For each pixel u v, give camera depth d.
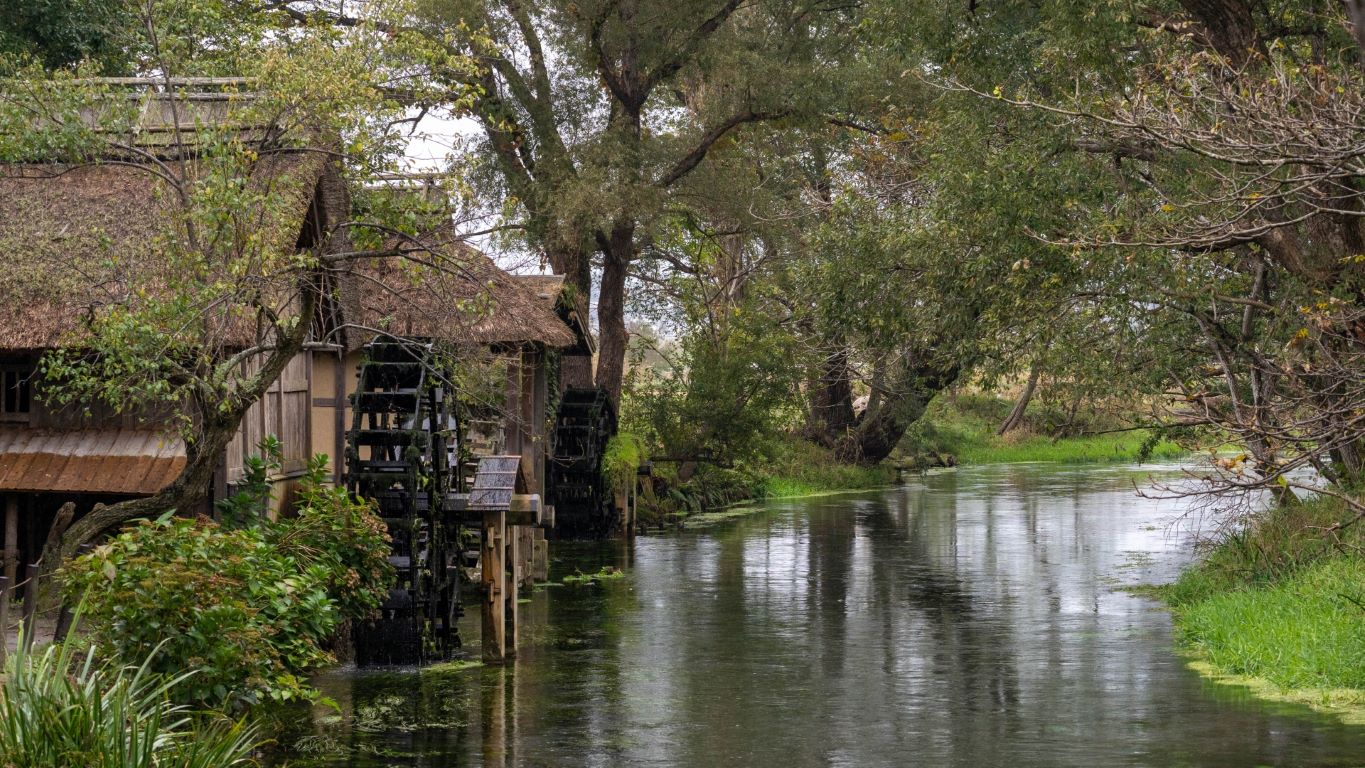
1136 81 17.00
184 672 10.62
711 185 32.16
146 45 16.67
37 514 15.45
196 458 12.96
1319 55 17.16
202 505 14.79
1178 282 17.47
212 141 12.91
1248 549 18.89
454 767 11.05
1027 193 18.12
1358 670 13.54
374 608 15.12
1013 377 20.72
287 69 13.21
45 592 12.89
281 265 13.51
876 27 21.23
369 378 15.93
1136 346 19.09
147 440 15.03
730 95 31.56
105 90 13.41
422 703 13.52
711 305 42.34
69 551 12.86
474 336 17.19
